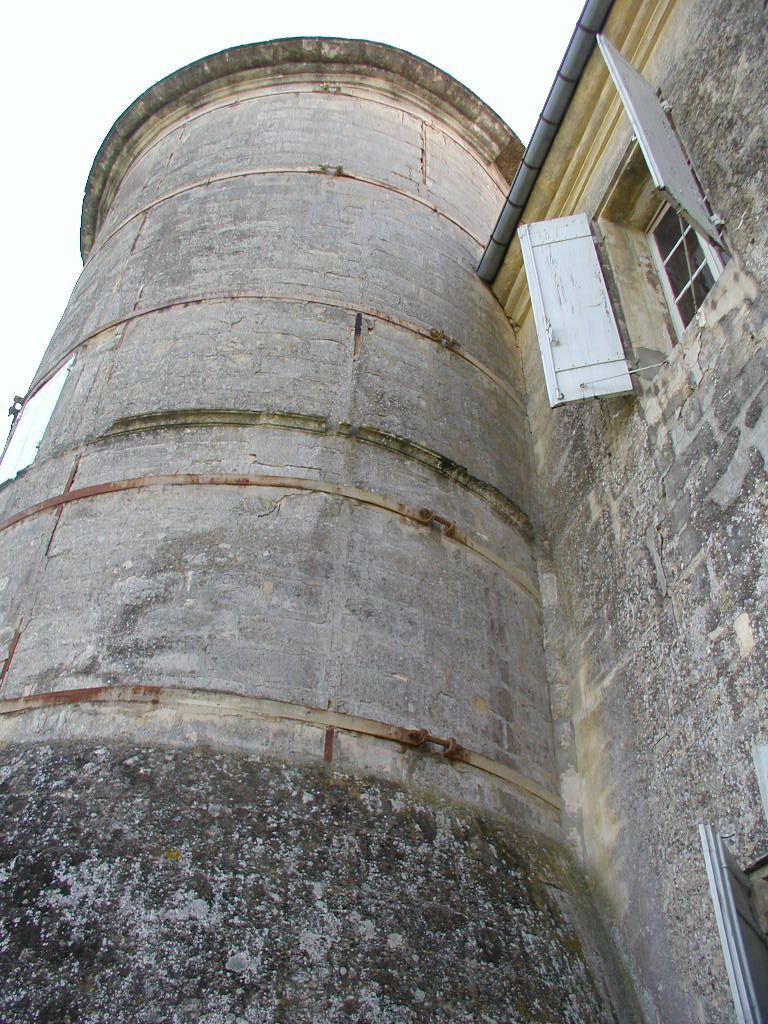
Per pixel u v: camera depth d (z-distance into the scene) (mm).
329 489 5734
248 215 7789
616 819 4988
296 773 4402
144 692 4629
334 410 6266
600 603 5844
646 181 6809
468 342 7785
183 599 5039
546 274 6621
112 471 5859
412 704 5020
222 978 3447
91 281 8281
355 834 4215
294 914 3766
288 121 9125
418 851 4293
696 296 6039
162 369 6504
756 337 4711
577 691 5816
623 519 5805
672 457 5352
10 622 5227
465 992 3795
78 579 5277
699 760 4422
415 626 5375
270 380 6332
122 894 3668
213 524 5410
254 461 5781
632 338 6180
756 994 3436
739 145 5219
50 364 7629
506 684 5625
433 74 10219
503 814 4953
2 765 4359
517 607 6168
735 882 3783
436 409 6863
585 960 4398
